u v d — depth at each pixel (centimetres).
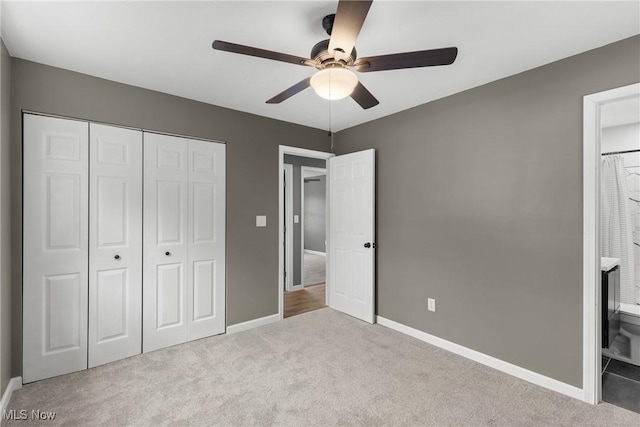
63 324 227
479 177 253
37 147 217
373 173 333
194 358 255
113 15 165
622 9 158
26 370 214
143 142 261
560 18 165
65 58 212
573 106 204
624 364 258
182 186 282
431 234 287
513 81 232
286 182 487
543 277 218
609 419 183
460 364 248
